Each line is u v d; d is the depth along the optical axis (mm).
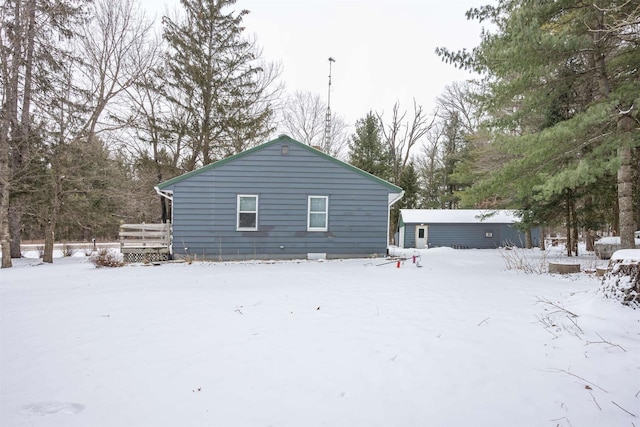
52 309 5703
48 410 2709
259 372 3309
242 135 19641
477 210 27016
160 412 2668
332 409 2701
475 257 14703
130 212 20906
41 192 15070
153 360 3607
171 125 18109
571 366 3297
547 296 6117
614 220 16750
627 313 4203
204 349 3881
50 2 13930
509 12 9953
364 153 31469
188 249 12789
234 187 13055
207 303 5965
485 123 10453
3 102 12766
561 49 8367
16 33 12852
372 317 5035
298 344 3990
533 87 9531
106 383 3133
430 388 3002
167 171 18766
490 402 2781
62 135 14406
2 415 2646
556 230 35938
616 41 9023
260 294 6684
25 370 3418
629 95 8328
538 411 2643
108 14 15531
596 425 2469
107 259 11219
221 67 18875
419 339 4082
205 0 18188
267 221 13234
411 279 8422
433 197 37156
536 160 9078
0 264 13703
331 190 13586
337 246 13617
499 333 4207
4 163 12555
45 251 14672
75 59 14844
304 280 8391
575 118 8266
